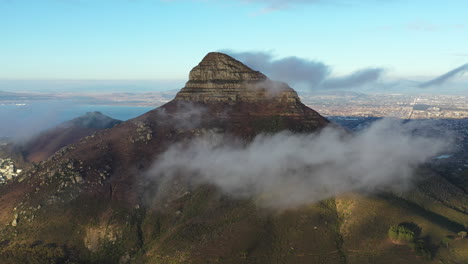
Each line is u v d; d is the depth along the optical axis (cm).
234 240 12138
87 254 12506
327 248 11719
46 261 11988
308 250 11650
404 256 11012
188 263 11519
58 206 13738
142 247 12812
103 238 12925
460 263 10675
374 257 11119
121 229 13225
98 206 13900
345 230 12488
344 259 11231
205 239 12406
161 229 13462
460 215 13725
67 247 12606
